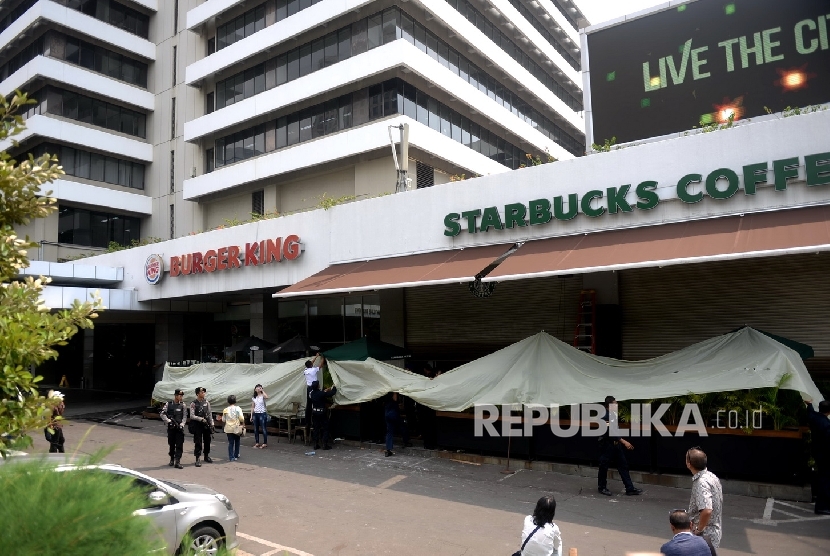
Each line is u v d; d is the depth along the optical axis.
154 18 40.12
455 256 14.80
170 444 13.29
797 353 10.54
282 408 16.66
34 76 34.97
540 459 12.53
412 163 27.33
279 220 19.31
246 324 27.81
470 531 8.61
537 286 15.94
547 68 42.66
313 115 29.53
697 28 13.66
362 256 17.16
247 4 32.69
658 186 12.64
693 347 11.50
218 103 34.50
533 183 14.30
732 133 11.95
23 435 3.31
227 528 7.62
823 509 8.95
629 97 14.34
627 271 14.41
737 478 10.45
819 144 11.12
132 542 2.49
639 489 10.52
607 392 11.34
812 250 9.41
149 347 31.69
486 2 33.69
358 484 11.48
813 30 12.38
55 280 25.09
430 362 17.83
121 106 38.72
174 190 37.16
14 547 2.25
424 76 27.20
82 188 35.72
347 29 28.53
